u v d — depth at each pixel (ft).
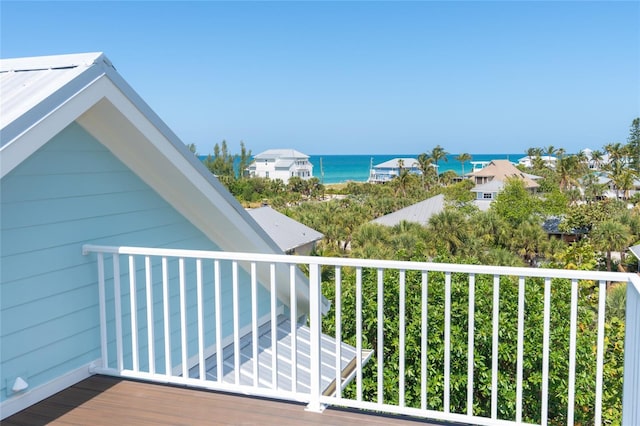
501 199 135.54
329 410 9.46
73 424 8.89
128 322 12.27
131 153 11.73
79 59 9.59
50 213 10.17
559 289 31.60
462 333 28.91
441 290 31.30
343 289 34.65
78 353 10.84
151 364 10.61
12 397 9.32
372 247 82.74
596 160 262.88
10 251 9.35
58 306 10.35
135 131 10.57
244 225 13.70
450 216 95.91
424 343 8.80
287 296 17.83
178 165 11.53
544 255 107.76
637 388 6.92
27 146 8.09
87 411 9.39
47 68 9.83
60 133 10.31
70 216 10.63
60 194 10.39
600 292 7.68
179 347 13.97
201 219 14.29
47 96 8.36
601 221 122.42
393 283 32.89
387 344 31.40
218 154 302.66
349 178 469.16
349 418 9.09
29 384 9.71
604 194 196.65
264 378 13.42
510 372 29.01
